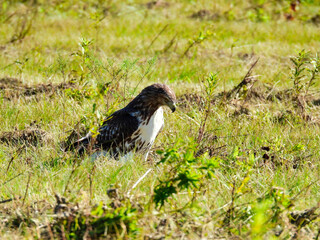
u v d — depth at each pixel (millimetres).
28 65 18422
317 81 16750
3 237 7059
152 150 11562
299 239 7094
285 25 25125
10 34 22656
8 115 13352
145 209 7258
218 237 6992
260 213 6730
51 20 25453
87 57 14289
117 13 26828
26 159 10500
